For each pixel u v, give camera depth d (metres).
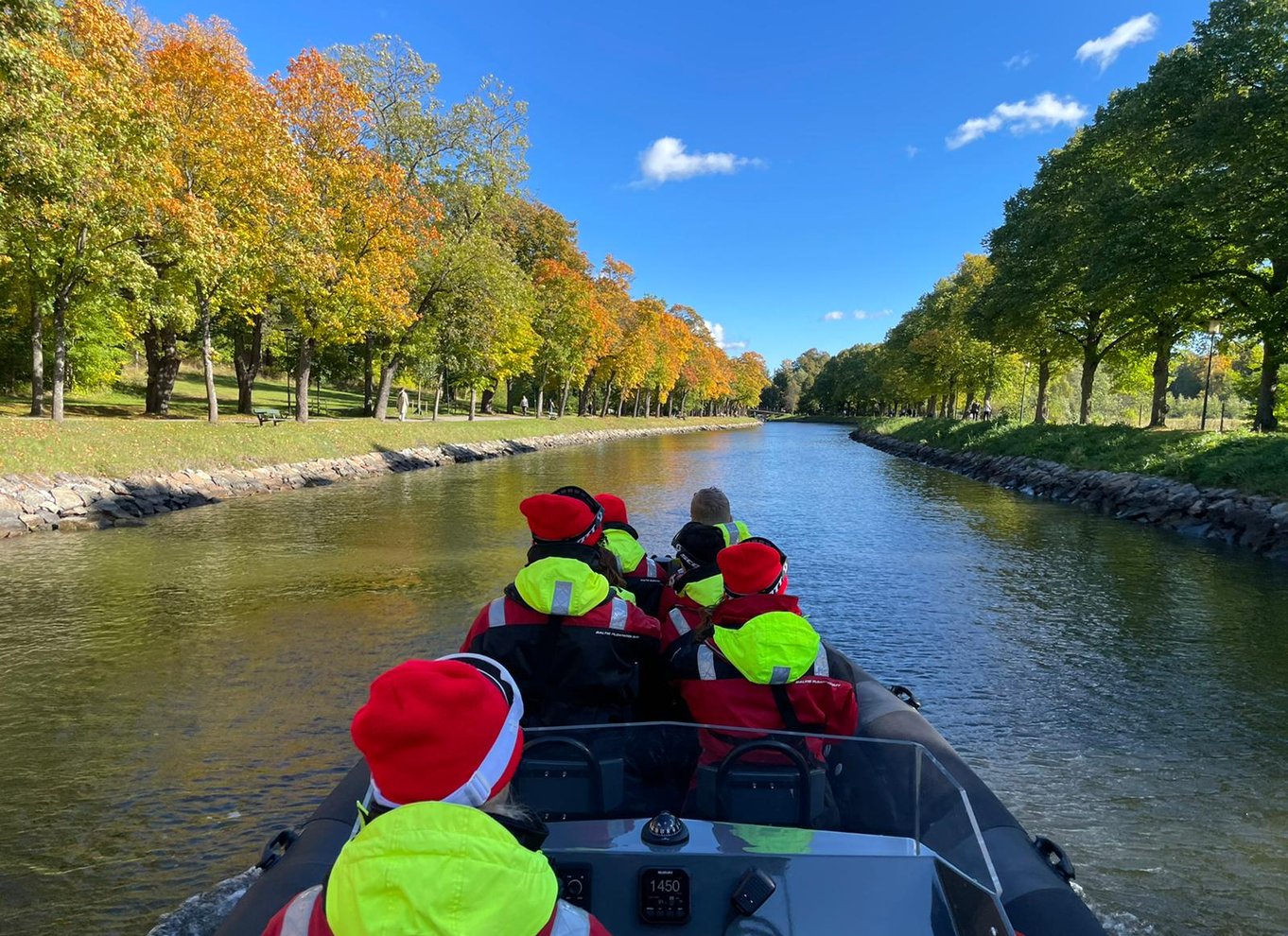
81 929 3.30
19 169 14.60
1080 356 32.28
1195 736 5.44
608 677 2.73
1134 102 22.73
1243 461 16.23
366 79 30.55
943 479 27.33
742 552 2.91
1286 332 19.34
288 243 22.09
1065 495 21.20
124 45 16.77
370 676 6.39
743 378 132.25
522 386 67.62
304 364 27.55
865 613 8.65
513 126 34.25
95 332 26.58
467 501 18.03
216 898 3.47
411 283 30.52
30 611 8.31
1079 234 24.66
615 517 4.95
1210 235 19.88
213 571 10.33
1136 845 4.03
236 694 5.97
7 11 13.00
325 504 17.36
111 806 4.32
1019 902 2.44
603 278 66.94
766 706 2.63
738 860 2.19
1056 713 5.84
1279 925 3.38
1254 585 10.24
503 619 2.79
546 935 1.15
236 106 20.56
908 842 2.36
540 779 2.46
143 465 16.69
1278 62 19.22
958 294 47.66
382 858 1.10
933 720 5.68
